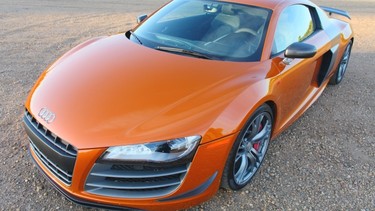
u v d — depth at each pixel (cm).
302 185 316
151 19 383
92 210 269
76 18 863
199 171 241
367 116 456
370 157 366
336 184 320
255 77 290
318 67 420
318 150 371
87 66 294
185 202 247
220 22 346
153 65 291
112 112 239
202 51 318
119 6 1038
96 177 232
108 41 350
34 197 279
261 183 314
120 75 276
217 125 242
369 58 698
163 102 247
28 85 473
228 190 297
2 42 648
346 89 539
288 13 370
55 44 655
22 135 356
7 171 304
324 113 455
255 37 329
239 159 287
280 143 378
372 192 314
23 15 864
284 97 328
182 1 395
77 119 236
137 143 223
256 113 278
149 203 239
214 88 266
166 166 229
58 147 235
